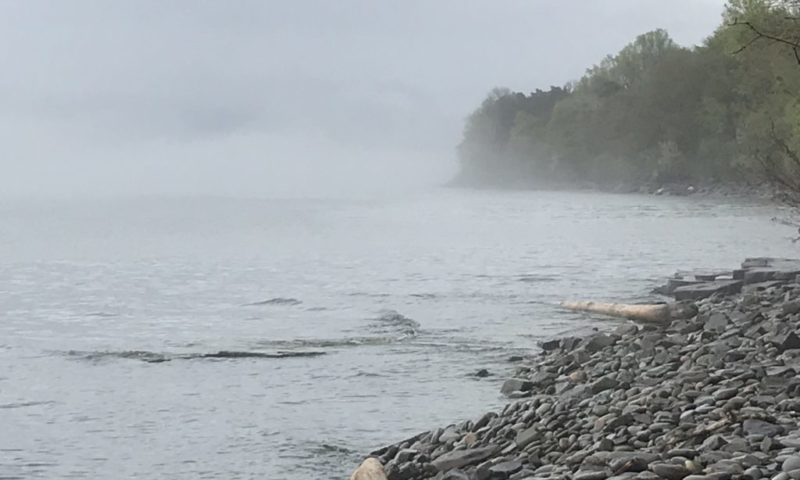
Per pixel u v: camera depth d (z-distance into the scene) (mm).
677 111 161375
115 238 93875
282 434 17266
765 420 12141
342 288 44844
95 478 15016
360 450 16172
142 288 47406
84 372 23750
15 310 38781
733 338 19297
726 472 10062
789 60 43312
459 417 18125
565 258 56219
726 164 144875
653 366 18703
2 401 20359
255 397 20484
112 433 17609
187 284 49188
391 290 43000
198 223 122938
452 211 139125
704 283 32906
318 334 29844
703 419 12781
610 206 127688
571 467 11711
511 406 15875
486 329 29719
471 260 57969
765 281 30688
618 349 21422
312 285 46875
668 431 12500
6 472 15289
